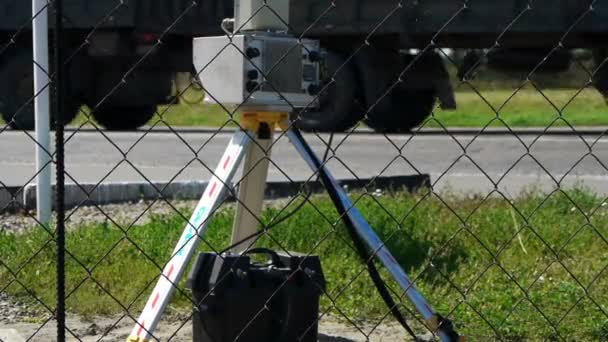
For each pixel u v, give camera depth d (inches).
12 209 625.3
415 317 384.8
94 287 448.5
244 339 339.0
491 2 1039.6
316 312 348.2
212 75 350.9
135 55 1106.1
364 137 1178.0
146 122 1208.2
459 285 455.2
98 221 585.3
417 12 1059.9
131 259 488.1
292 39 351.6
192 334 379.2
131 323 413.4
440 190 734.5
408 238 508.1
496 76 977.5
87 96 1095.6
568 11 1026.7
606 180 821.2
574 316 410.0
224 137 1252.5
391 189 675.4
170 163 985.5
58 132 293.9
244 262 340.8
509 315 400.8
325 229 519.8
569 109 1390.3
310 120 1117.1
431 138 1189.7
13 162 980.6
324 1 1124.5
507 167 943.7
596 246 521.7
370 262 368.8
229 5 1122.7
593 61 1061.8
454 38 1061.8
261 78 343.6
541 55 999.0
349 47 1111.0
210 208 345.1
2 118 1187.9
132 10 1100.5
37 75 546.0
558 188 426.6
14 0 1203.2
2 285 447.2
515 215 569.0
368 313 423.5
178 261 342.0
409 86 1050.7
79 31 1091.9
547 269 450.9
